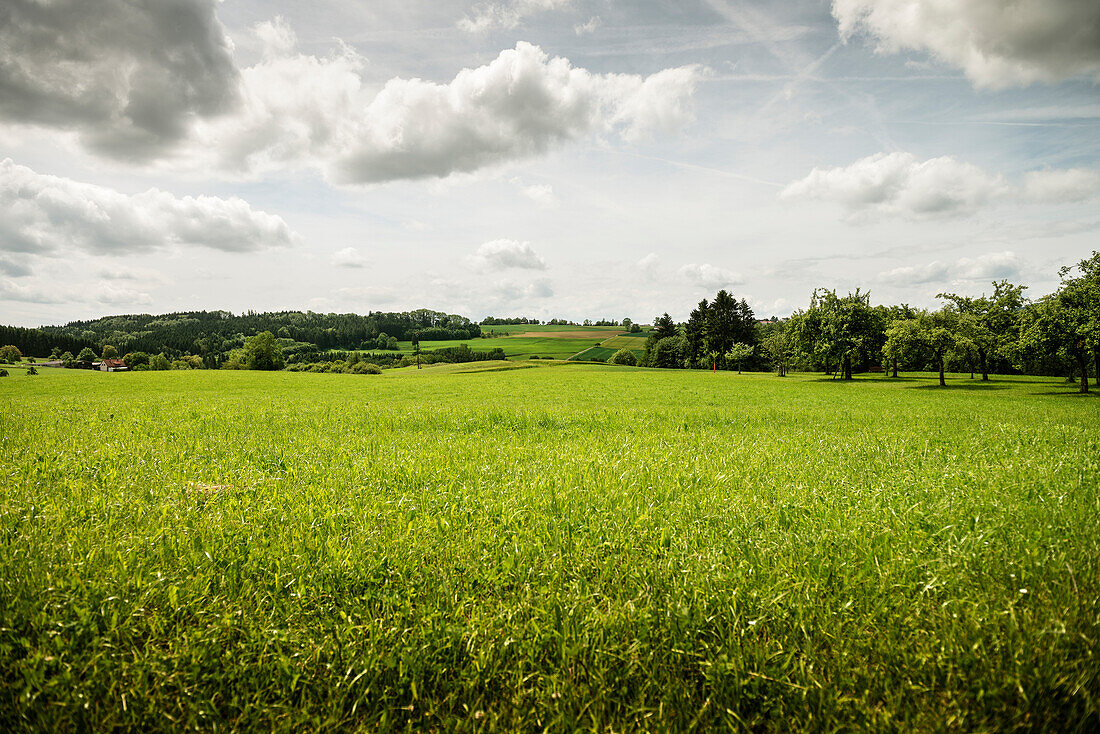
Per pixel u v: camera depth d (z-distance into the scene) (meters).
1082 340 38.22
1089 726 2.48
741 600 3.41
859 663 2.96
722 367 114.31
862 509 5.50
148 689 2.78
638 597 3.53
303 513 5.43
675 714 2.70
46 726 2.58
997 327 56.00
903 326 55.25
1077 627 3.00
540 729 2.67
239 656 3.04
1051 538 4.32
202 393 37.06
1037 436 11.20
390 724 2.66
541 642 3.12
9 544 4.34
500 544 4.53
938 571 3.73
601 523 5.08
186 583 3.73
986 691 2.62
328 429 13.51
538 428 13.94
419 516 5.36
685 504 5.73
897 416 18.31
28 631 3.23
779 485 6.76
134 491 6.40
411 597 3.65
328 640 3.13
